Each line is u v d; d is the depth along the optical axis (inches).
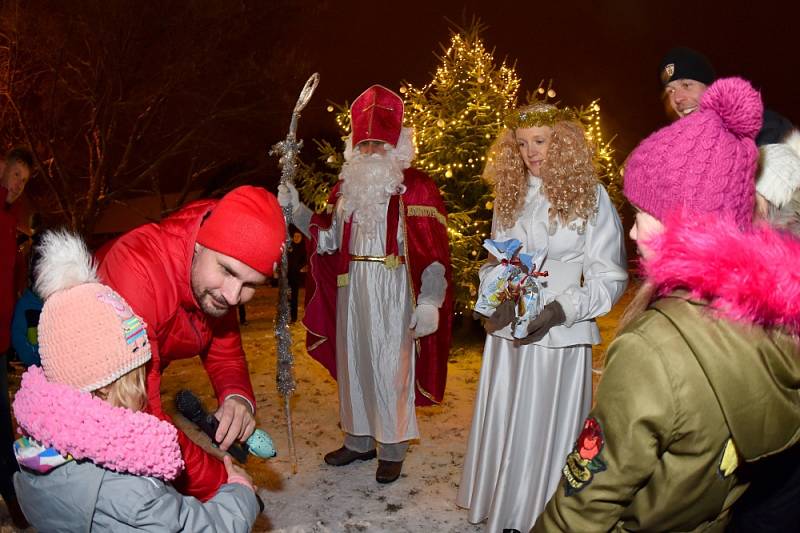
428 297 141.7
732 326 48.2
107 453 57.0
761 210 61.2
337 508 135.1
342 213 149.8
